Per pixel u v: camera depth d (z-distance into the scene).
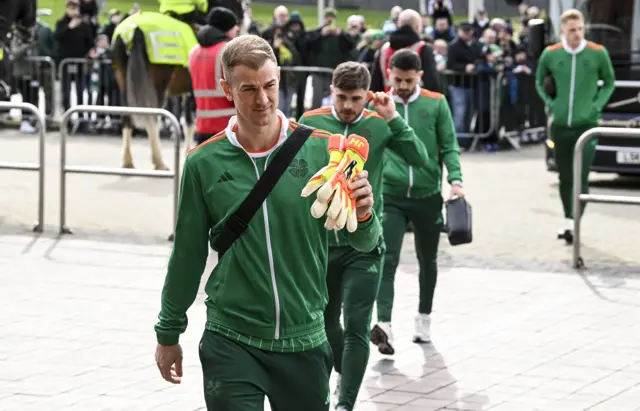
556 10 14.87
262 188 4.11
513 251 10.60
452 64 19.00
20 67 19.28
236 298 4.16
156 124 14.32
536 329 7.92
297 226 4.14
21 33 13.92
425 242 7.45
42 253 9.96
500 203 13.41
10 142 18.02
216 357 4.17
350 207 3.98
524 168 16.77
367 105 7.19
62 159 10.77
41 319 7.89
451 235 7.30
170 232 11.03
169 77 14.15
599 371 6.98
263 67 3.99
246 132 4.14
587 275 9.60
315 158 4.16
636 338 7.70
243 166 4.15
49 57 19.80
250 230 4.12
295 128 4.19
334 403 6.24
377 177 6.19
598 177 16.14
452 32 21.22
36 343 7.34
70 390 6.46
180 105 19.05
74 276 9.16
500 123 19.33
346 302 5.91
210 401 4.18
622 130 9.77
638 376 6.88
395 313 8.34
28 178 14.26
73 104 19.98
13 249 10.08
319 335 4.24
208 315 4.25
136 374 6.77
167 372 4.33
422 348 7.48
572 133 10.97
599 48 10.91
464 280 9.37
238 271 4.15
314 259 4.20
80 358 7.05
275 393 4.21
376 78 9.95
